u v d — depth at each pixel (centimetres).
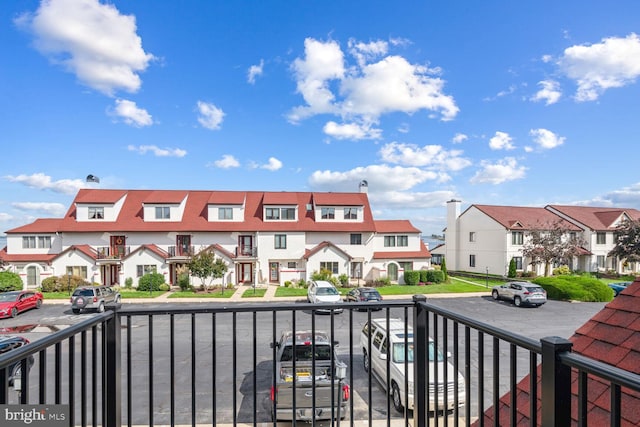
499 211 3067
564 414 141
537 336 1243
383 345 730
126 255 2284
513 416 168
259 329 1272
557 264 2869
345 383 584
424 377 256
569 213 3231
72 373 185
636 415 209
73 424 181
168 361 928
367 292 1700
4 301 1516
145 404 686
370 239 2644
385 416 615
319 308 247
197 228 2452
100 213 2434
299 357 582
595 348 269
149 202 2477
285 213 2630
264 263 2491
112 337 218
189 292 2139
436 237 4216
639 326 256
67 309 1661
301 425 579
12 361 141
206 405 675
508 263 2792
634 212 3312
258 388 750
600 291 1961
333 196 2816
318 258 2473
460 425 575
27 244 2395
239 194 2708
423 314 259
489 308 1741
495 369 185
